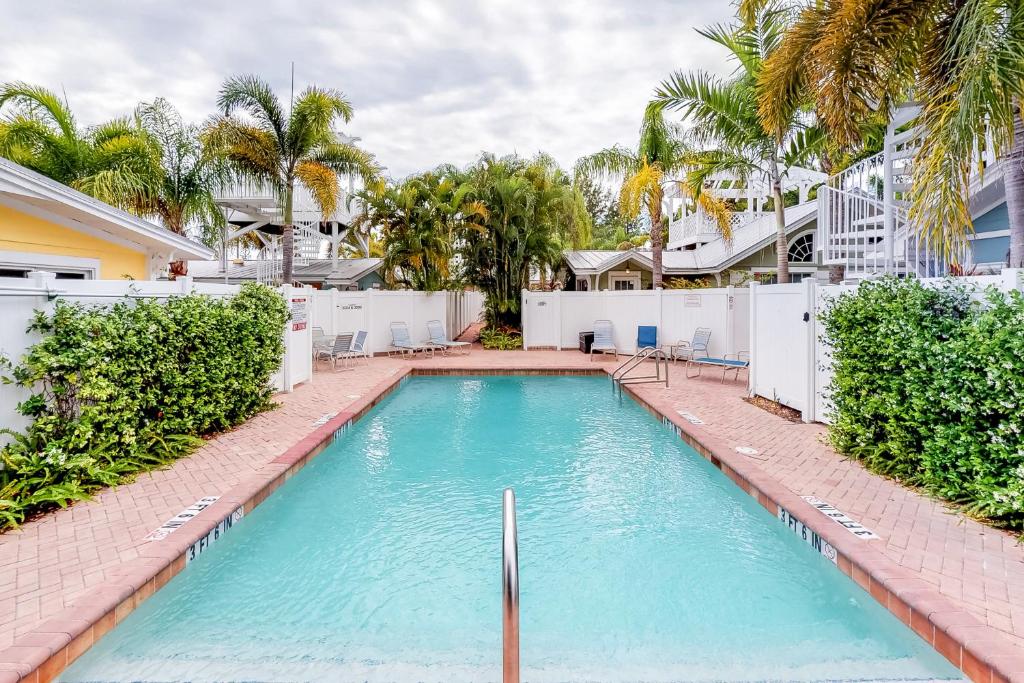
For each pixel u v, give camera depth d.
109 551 3.37
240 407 6.72
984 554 3.27
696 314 13.09
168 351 5.17
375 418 8.22
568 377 12.06
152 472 4.89
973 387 3.60
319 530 4.33
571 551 3.96
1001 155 5.66
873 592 3.07
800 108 9.93
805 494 4.32
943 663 2.58
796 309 7.22
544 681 2.56
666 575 3.61
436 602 3.29
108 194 11.01
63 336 4.28
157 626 3.02
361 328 14.74
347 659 2.73
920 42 5.74
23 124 11.11
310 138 14.22
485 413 8.60
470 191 15.72
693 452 6.30
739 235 18.38
